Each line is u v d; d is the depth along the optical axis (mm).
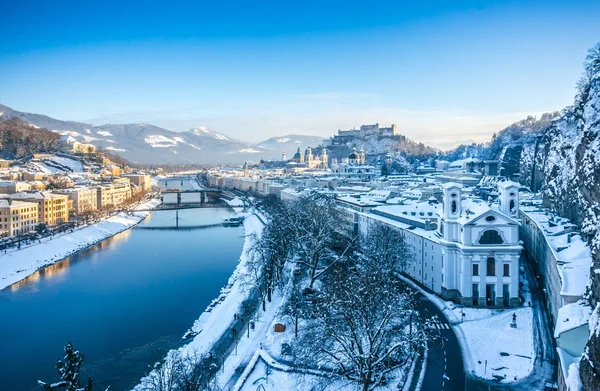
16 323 162250
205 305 179750
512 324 139875
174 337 148250
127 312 172250
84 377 123688
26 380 122938
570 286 115750
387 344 114125
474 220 157500
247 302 175125
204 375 118750
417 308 157875
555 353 121750
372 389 100750
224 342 141000
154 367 122000
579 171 189250
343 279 163625
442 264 169125
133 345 142750
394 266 192000
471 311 153750
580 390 72250
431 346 127438
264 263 188250
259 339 140500
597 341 68375
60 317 167750
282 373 116312
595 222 144500
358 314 108000
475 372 113062
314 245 198375
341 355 116250
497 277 157375
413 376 111562
